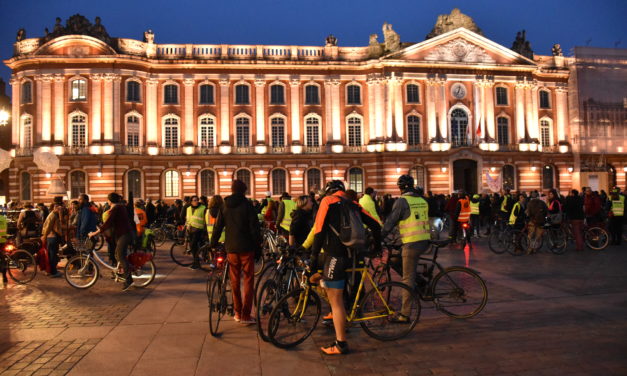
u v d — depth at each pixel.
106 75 37.88
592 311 8.60
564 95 45.97
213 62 39.91
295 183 41.00
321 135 41.59
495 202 26.42
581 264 14.15
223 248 8.70
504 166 43.44
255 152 40.56
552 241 16.70
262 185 40.72
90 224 13.05
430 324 7.98
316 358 6.50
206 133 40.38
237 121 40.72
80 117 38.16
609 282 11.25
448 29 43.00
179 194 39.81
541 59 46.16
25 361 6.44
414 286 8.13
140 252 11.59
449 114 42.31
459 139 42.62
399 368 6.09
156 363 6.34
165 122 39.81
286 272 8.43
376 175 41.31
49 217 13.29
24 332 7.77
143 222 16.84
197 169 39.88
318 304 7.38
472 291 8.52
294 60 41.28
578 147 44.75
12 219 19.67
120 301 10.05
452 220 19.38
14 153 38.59
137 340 7.31
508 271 13.04
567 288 10.62
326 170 41.38
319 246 6.71
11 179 38.97
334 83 41.59
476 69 42.69
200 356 6.59
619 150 45.66
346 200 6.87
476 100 42.62
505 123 43.78
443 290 8.50
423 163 41.34
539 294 10.03
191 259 16.66
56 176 37.44
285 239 14.13
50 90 37.97
